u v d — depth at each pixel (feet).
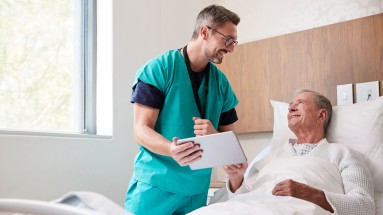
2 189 6.27
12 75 7.25
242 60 9.00
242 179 5.67
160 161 5.68
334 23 7.84
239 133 9.04
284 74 8.33
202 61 5.88
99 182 7.58
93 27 8.29
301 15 8.46
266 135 8.75
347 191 5.49
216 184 8.18
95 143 7.56
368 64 7.35
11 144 6.40
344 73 7.60
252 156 8.93
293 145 6.69
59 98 7.90
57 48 7.94
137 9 8.55
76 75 8.21
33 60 7.57
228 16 5.63
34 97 7.53
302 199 4.84
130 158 8.14
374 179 6.25
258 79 8.71
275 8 8.85
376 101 6.79
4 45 7.18
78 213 2.47
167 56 5.91
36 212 2.63
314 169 5.60
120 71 8.13
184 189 5.77
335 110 7.06
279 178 5.59
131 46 8.38
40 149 6.75
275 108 7.75
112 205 2.81
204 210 4.38
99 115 8.18
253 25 9.20
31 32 7.57
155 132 5.31
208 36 5.63
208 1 10.00
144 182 5.72
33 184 6.63
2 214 4.92
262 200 4.68
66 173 7.07
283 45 8.39
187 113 5.84
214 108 6.15
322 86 7.83
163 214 5.80
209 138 4.54
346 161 5.85
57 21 7.98
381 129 6.57
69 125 8.03
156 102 5.66
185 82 5.86
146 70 5.77
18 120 7.29
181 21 9.46
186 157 4.78
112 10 8.10
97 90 8.25
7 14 7.26
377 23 7.29
